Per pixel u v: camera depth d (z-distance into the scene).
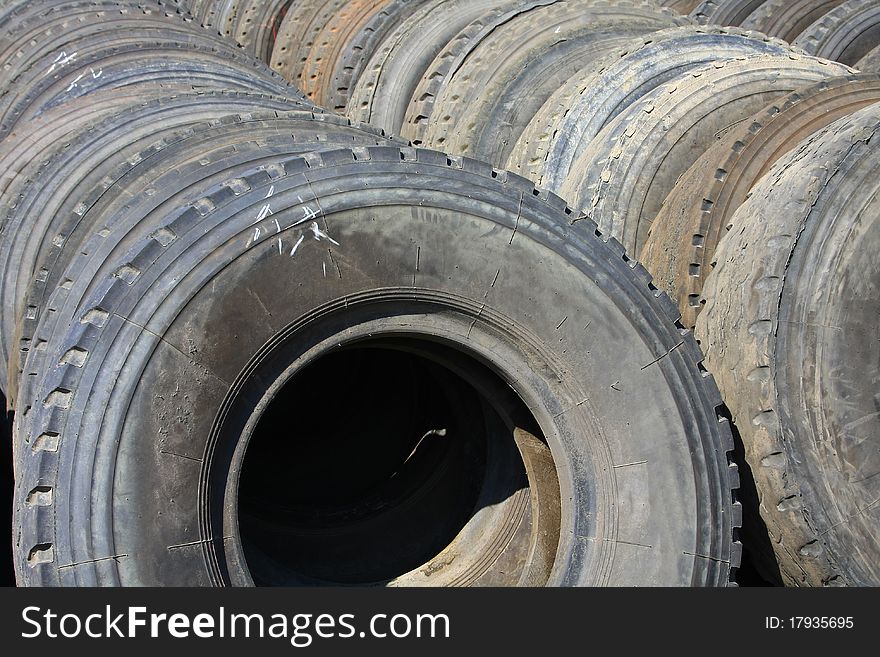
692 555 2.94
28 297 3.75
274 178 2.66
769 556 3.27
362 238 2.71
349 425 4.24
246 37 7.98
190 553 2.46
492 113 4.76
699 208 3.61
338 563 3.57
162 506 2.43
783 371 3.12
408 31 5.91
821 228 3.19
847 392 3.12
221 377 2.53
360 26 6.93
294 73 7.15
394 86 5.75
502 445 3.48
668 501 2.96
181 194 3.03
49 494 2.38
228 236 2.55
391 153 2.81
